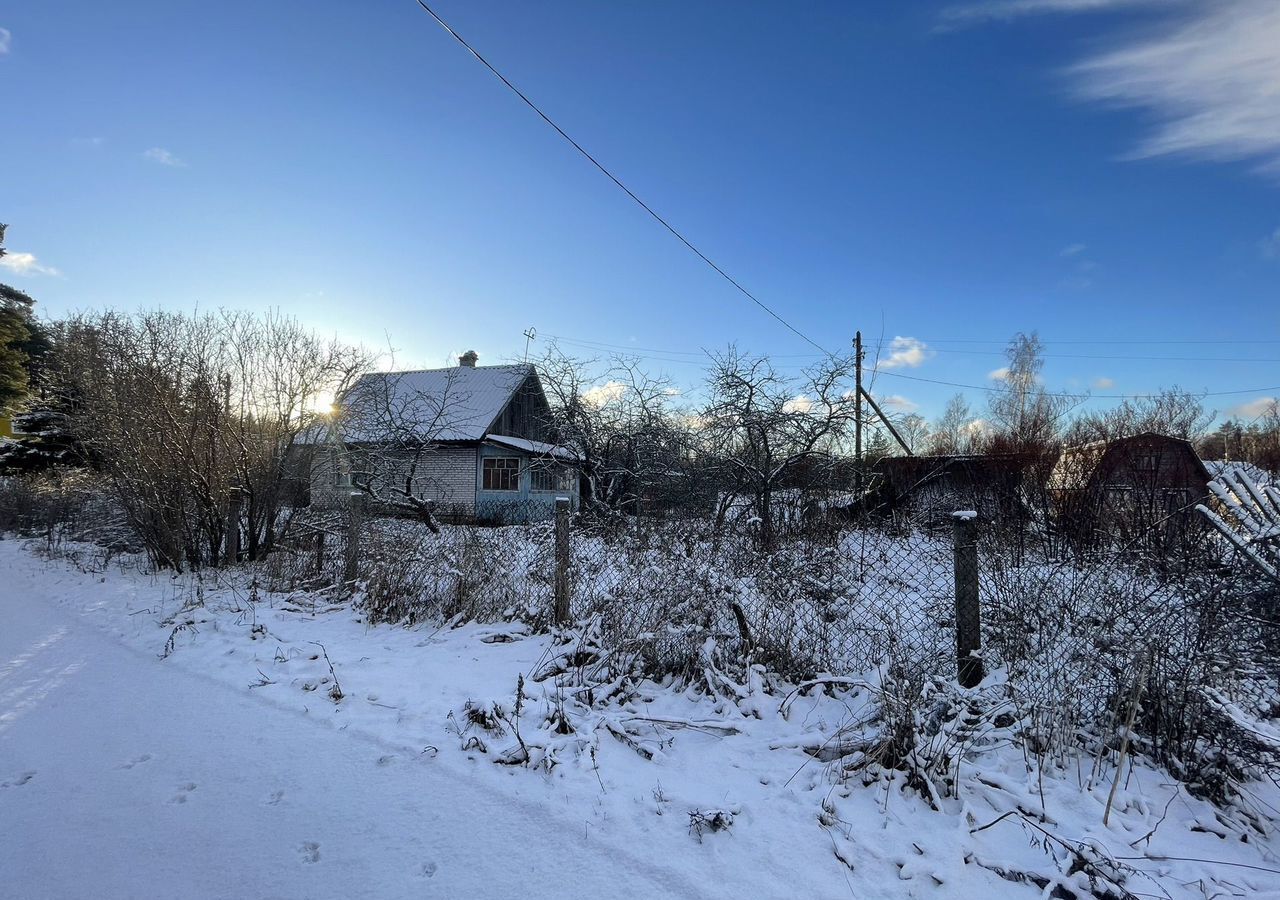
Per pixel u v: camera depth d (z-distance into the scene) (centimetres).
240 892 239
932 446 2328
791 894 231
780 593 465
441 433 2161
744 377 1246
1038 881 239
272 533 1018
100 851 263
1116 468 884
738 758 332
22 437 2023
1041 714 337
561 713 364
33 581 958
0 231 2712
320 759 342
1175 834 272
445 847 263
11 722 396
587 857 254
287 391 1041
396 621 627
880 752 304
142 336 984
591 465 1480
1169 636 343
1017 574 429
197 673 487
